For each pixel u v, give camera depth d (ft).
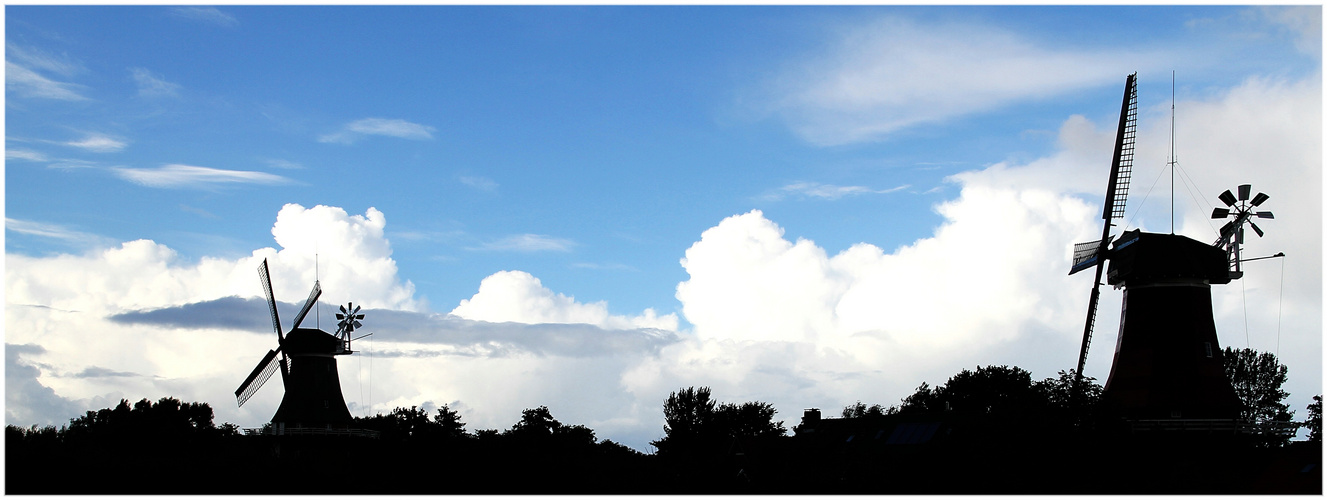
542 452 224.94
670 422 379.14
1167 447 216.54
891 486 196.13
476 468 217.36
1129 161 231.71
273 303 328.29
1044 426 199.52
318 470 225.56
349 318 327.67
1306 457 198.08
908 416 244.22
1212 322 225.56
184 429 331.77
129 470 217.77
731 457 271.08
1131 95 230.48
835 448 256.93
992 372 318.65
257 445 308.19
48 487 202.18
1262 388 326.65
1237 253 224.74
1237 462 216.33
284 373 321.32
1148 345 224.33
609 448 315.17
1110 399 215.72
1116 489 186.50
